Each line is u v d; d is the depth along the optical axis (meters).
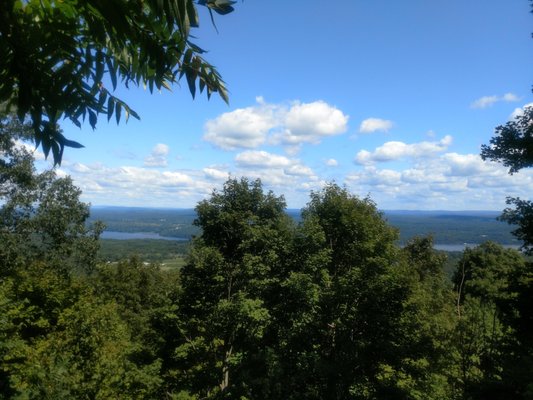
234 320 18.50
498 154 15.16
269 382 15.54
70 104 2.26
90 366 11.30
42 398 7.66
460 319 17.61
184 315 20.72
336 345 17.75
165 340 20.59
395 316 17.81
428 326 17.86
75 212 24.56
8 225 22.11
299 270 19.58
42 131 2.19
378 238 21.58
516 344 14.73
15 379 7.63
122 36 1.86
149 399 14.95
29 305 14.19
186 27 1.77
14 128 17.89
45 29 2.00
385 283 17.94
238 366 18.50
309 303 18.14
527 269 16.80
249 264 18.28
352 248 22.22
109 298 35.62
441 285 33.31
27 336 13.54
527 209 15.21
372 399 15.90
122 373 12.62
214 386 20.05
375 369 16.58
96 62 2.20
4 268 18.80
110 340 14.33
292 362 17.39
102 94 2.43
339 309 18.31
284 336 18.64
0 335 8.01
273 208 21.52
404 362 16.58
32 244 23.02
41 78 2.08
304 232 19.88
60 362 8.64
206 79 2.41
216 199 20.77
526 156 14.44
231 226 20.39
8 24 1.90
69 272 24.28
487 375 14.79
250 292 19.25
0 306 8.69
